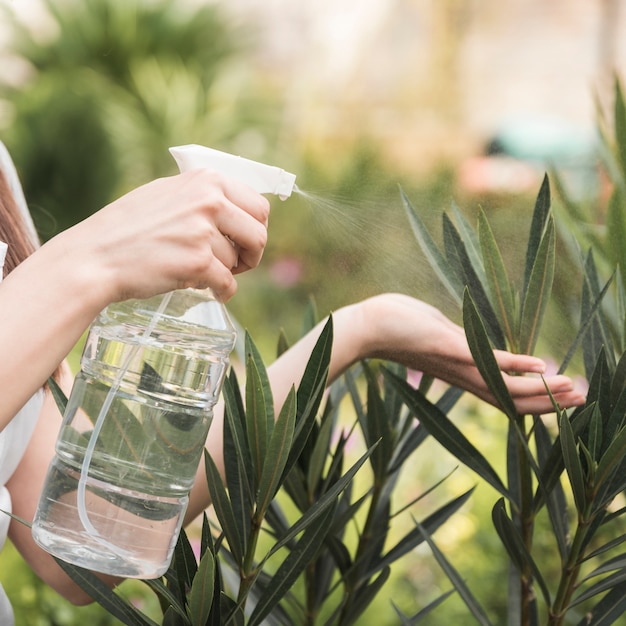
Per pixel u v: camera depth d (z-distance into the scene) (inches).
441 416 48.7
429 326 49.6
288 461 45.3
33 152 245.1
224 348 43.8
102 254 41.5
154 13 263.9
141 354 43.4
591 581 84.7
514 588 51.4
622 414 45.6
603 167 52.2
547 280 47.6
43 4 267.0
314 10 284.2
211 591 43.0
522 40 271.9
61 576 54.7
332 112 269.0
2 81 262.1
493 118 266.5
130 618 44.8
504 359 47.4
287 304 216.7
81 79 255.1
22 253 54.0
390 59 277.7
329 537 51.9
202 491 51.9
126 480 43.3
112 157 249.4
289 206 221.3
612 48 265.7
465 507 113.7
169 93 256.8
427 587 106.9
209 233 41.4
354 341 49.8
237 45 273.0
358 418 52.4
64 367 56.7
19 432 51.6
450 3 275.7
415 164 241.3
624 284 50.6
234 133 260.7
